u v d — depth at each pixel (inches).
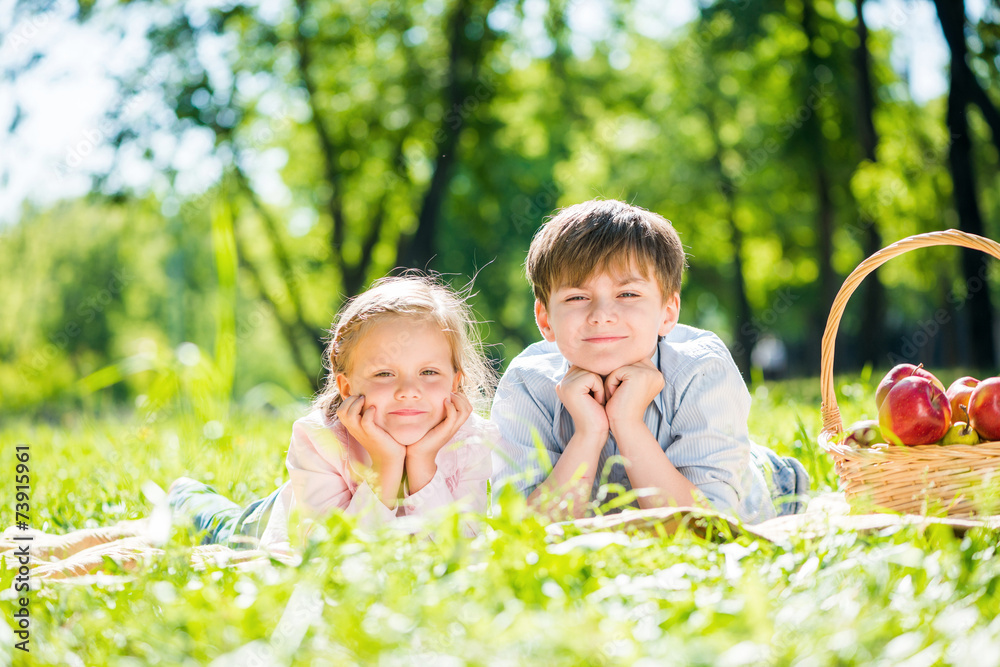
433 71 601.0
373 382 96.9
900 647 46.5
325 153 637.3
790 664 45.4
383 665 46.1
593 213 100.1
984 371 407.8
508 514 65.7
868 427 96.7
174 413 224.1
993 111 411.8
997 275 503.2
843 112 579.5
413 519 67.5
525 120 661.9
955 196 419.5
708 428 99.0
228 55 581.3
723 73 627.2
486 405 120.0
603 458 103.3
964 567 58.9
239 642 50.6
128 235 649.0
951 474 84.1
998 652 46.1
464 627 50.3
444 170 600.7
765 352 1272.1
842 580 56.5
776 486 115.4
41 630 57.4
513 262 751.1
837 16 573.6
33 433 250.5
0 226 639.8
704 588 56.6
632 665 44.5
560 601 53.1
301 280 688.4
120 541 86.1
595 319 96.0
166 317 974.4
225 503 112.5
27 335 651.5
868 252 597.6
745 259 810.2
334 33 616.1
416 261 603.8
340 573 57.9
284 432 210.5
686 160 705.6
